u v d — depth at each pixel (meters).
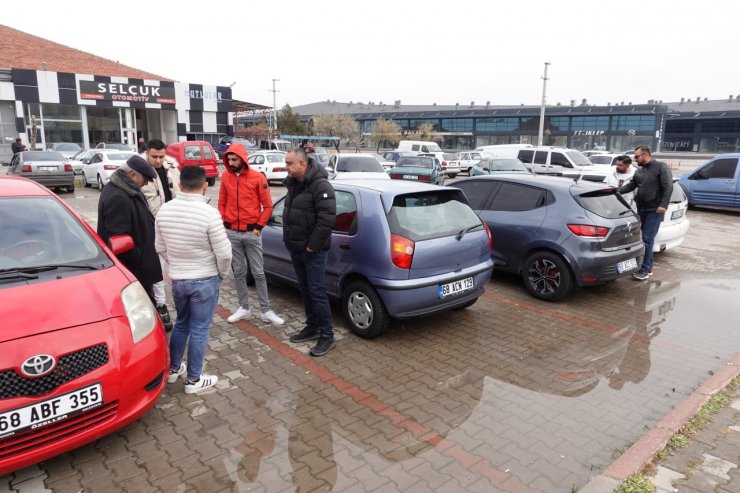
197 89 32.81
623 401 3.83
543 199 6.25
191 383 3.81
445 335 5.04
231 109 34.69
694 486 2.80
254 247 5.04
